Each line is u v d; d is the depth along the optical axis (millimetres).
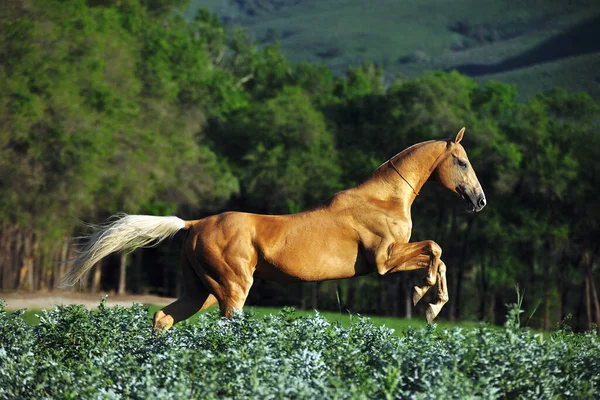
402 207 10672
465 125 45688
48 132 35812
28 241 40188
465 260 45656
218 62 80250
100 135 37125
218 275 10523
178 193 47406
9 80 34406
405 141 49625
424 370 7734
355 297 46875
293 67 81250
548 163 43562
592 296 46625
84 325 10000
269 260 10469
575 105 47062
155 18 66500
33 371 8445
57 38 36719
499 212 44562
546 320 42375
